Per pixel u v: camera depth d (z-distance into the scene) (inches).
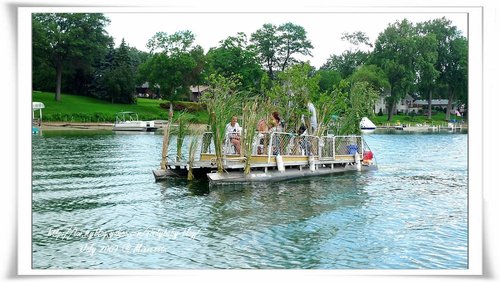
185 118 760.3
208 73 2893.7
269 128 753.0
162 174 726.5
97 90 3038.9
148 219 478.0
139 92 3937.0
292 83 867.4
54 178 723.4
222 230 442.6
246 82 2751.0
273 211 516.7
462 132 2699.3
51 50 2839.6
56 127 2362.2
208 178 676.1
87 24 2910.9
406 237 429.4
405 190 658.8
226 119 681.0
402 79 3186.5
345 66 3722.9
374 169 895.1
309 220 481.4
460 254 386.9
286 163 746.2
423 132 2699.3
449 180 759.1
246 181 684.7
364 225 466.6
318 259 374.0
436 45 3265.3
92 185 661.9
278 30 2854.3
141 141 1550.2
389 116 3353.8
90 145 1359.5
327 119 866.1
